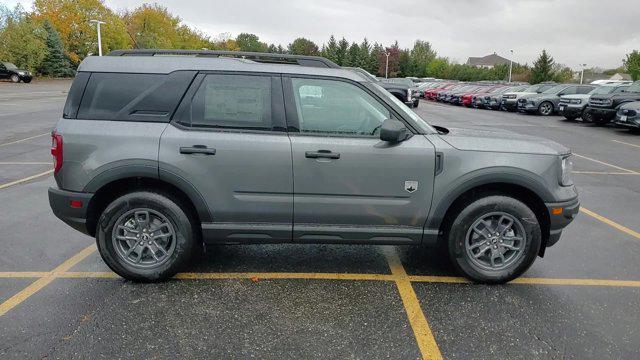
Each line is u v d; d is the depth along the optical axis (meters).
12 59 49.12
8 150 10.06
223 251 4.61
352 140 3.67
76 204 3.64
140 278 3.81
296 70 3.73
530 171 3.69
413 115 3.88
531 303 3.63
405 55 96.75
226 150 3.61
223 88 3.67
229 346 3.00
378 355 2.93
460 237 3.82
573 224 5.61
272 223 3.77
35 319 3.27
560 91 23.45
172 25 83.31
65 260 4.30
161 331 3.15
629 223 5.69
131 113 3.66
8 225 5.21
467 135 3.93
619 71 83.38
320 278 4.04
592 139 13.90
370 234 3.78
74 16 57.91
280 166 3.64
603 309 3.54
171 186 3.79
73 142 3.60
